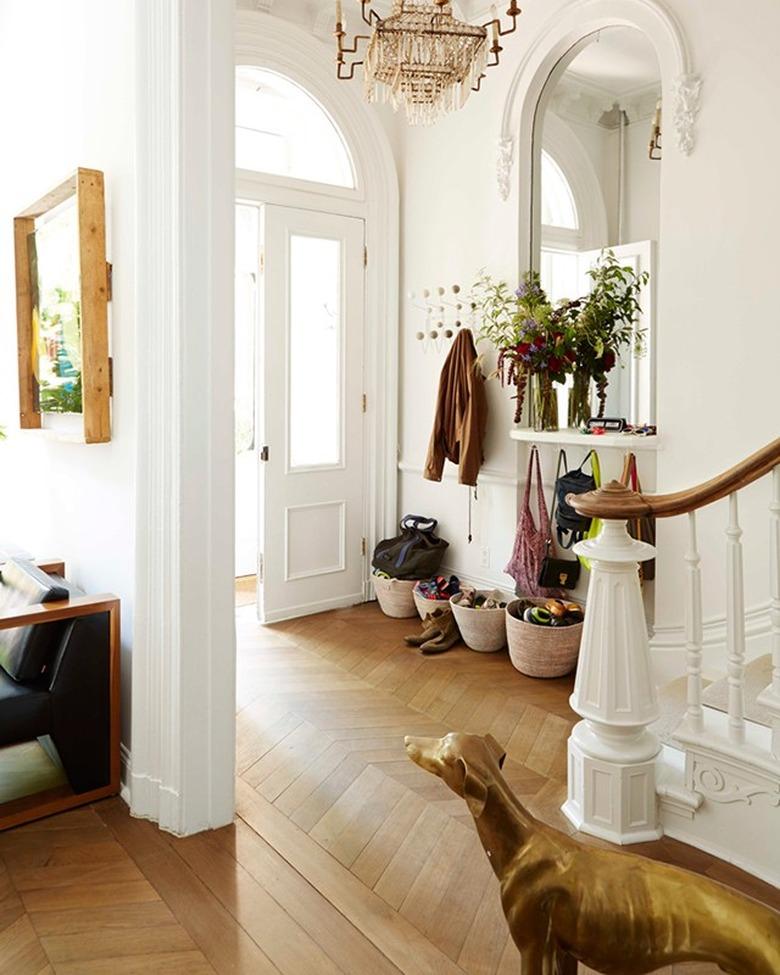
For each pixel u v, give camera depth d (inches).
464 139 166.1
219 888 80.1
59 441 124.0
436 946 71.5
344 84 174.2
